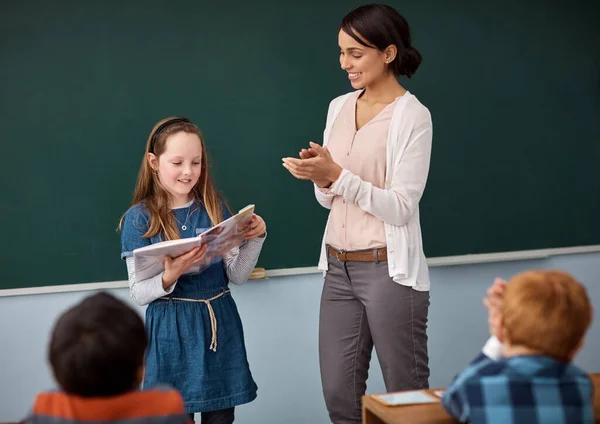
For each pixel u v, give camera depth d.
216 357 2.47
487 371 1.64
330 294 2.74
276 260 3.17
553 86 3.31
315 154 2.50
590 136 3.37
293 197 3.15
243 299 3.17
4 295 2.97
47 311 3.03
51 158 2.96
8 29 2.88
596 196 3.41
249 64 3.05
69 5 2.91
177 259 2.30
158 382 2.41
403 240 2.57
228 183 3.09
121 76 2.96
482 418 1.60
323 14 3.08
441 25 3.18
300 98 3.10
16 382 3.03
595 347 3.48
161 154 2.44
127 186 3.01
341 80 3.13
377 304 2.59
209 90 3.04
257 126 3.09
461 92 3.23
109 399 1.49
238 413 3.23
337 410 2.78
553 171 3.35
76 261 3.01
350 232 2.63
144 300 2.38
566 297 1.60
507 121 3.28
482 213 3.30
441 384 3.36
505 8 3.23
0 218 2.95
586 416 1.61
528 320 1.60
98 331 1.45
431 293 3.31
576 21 3.30
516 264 3.37
